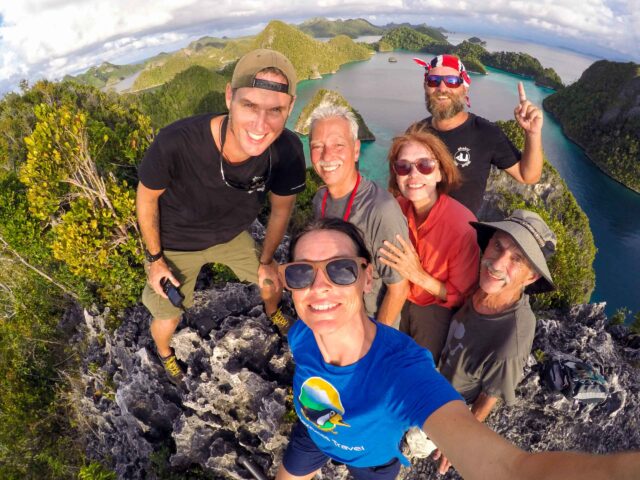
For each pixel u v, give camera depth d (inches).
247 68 33.1
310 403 28.5
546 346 77.2
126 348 109.1
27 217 173.2
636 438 76.9
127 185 139.3
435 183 42.6
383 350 25.0
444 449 19.8
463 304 45.6
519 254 38.0
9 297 211.3
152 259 48.6
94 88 409.4
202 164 39.4
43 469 162.6
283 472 38.1
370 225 39.1
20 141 323.0
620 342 112.0
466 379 46.2
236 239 54.5
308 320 25.5
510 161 56.6
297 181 44.7
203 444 86.4
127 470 105.7
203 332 88.6
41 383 181.3
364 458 29.2
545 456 15.9
